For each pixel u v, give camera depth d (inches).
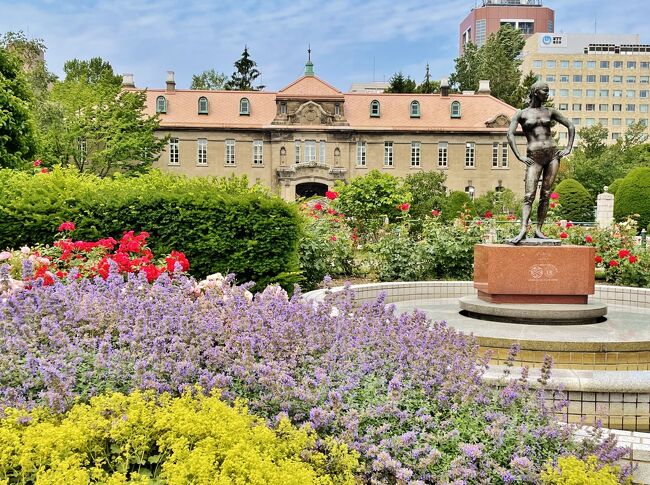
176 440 136.3
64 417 152.3
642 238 668.1
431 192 1688.0
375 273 575.2
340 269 576.4
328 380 165.9
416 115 2124.8
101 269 298.0
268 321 203.2
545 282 346.6
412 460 144.8
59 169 479.5
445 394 164.9
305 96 2060.8
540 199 365.4
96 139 1807.3
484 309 336.8
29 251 339.0
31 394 161.0
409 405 161.8
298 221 438.0
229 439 135.6
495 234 592.4
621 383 199.2
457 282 468.8
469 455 140.6
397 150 2103.8
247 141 2078.0
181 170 2069.4
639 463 162.9
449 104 2151.8
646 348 270.2
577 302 347.3
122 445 141.9
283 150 2062.0
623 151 2741.1
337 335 197.2
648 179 1352.1
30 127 972.6
